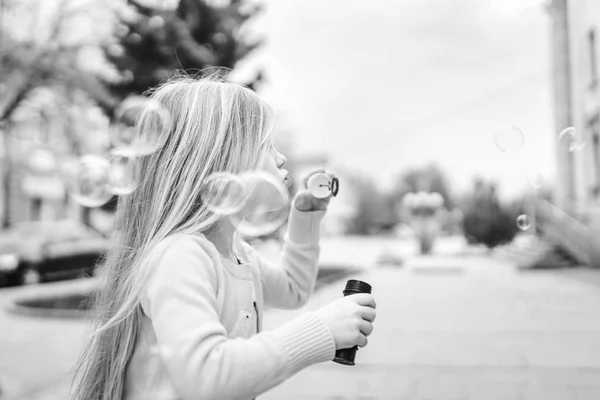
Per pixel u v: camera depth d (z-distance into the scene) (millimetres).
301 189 1291
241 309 979
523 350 3816
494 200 16922
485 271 10695
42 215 15430
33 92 6234
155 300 877
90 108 7414
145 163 1022
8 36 5637
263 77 9938
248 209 1053
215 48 9570
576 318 5152
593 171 9617
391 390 2902
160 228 966
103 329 947
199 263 916
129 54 8758
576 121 9086
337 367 3385
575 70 8945
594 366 3336
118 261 1019
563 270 10414
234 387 796
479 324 4883
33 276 8781
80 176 2078
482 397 2762
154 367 928
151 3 9031
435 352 3779
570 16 8867
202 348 814
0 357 3789
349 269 10547
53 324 5223
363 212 39250
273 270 1246
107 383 963
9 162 10203
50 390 2988
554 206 11867
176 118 1017
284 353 833
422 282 8719
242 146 1000
